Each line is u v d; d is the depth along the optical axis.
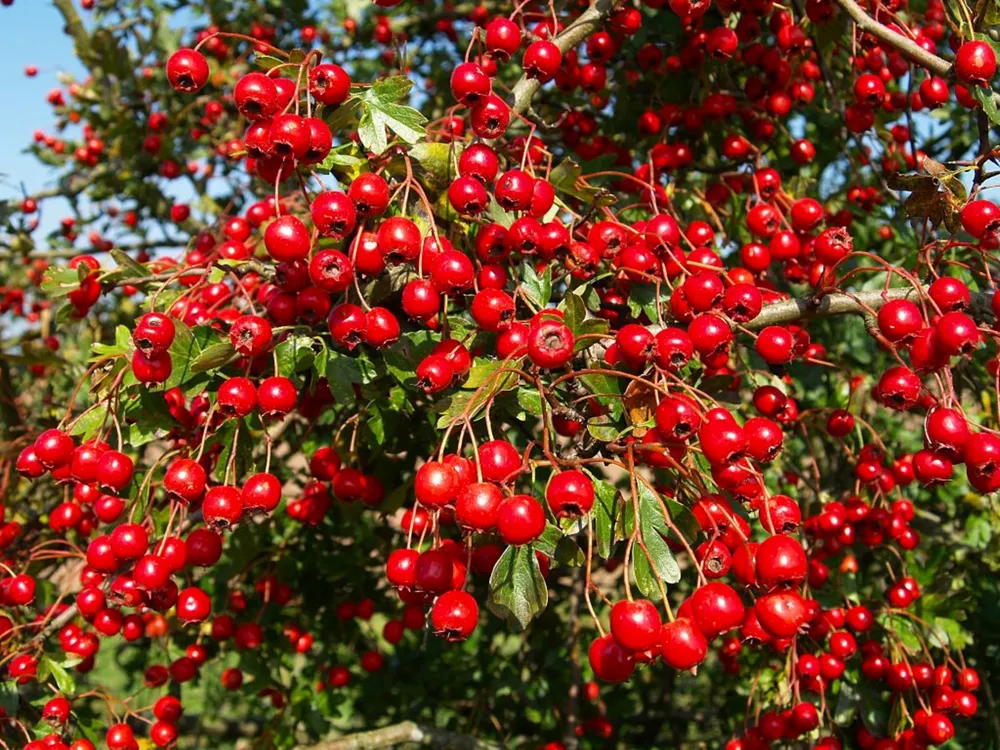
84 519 0.34
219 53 0.54
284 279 0.22
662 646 0.16
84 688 0.43
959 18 0.24
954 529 0.40
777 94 0.33
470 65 0.21
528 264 0.23
